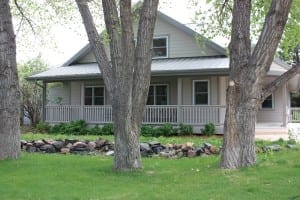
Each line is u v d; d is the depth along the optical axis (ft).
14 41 38.55
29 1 48.26
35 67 114.83
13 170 32.78
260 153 40.96
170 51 79.36
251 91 31.48
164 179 29.27
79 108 79.61
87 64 86.84
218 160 35.86
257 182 27.30
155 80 79.15
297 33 51.37
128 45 31.53
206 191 25.34
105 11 32.14
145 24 31.81
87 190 26.23
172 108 72.43
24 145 47.26
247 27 31.78
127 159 32.01
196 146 43.34
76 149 45.29
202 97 75.15
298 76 79.66
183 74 70.18
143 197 24.22
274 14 30.45
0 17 37.93
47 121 82.48
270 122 84.69
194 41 77.05
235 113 31.86
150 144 43.45
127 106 31.81
